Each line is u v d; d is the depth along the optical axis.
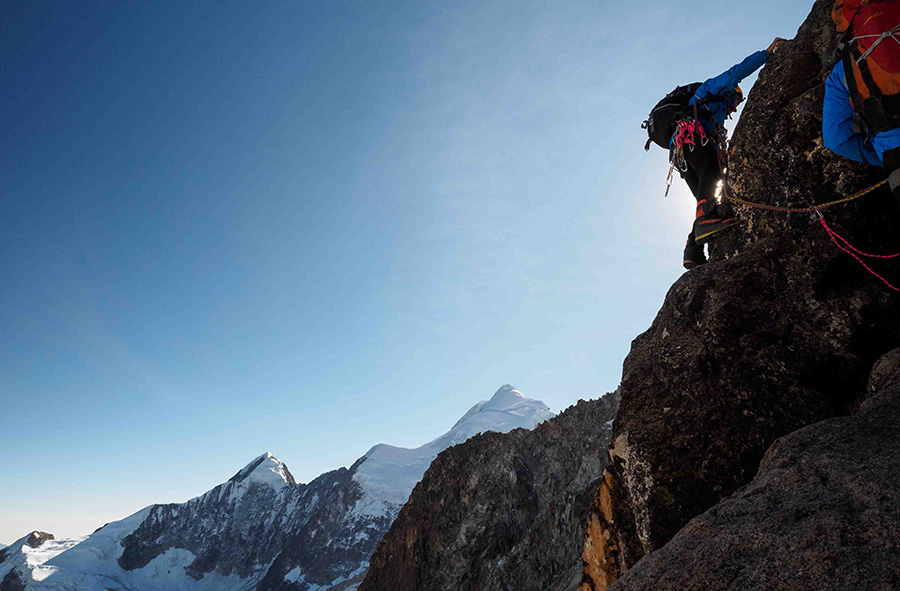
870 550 1.82
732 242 5.74
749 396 4.11
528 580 28.11
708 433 4.07
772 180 5.31
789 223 5.04
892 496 2.00
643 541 4.02
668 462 4.07
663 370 4.61
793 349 4.20
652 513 3.99
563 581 25.58
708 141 5.71
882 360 3.41
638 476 4.18
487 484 38.28
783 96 5.49
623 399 4.71
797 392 4.02
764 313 4.47
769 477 2.55
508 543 32.81
